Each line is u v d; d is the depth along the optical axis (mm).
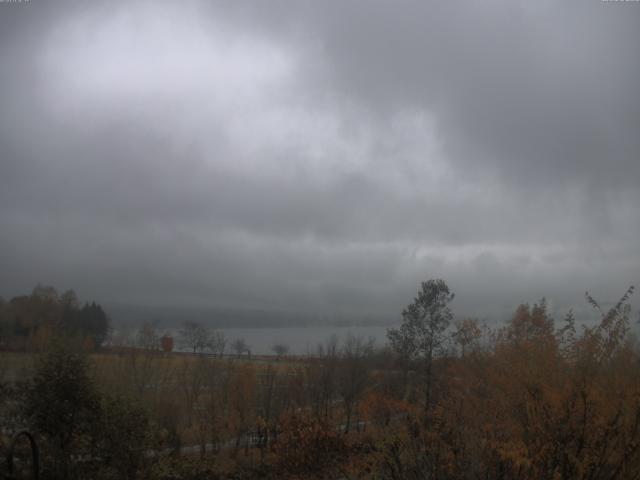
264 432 26844
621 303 9203
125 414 12594
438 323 28828
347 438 19828
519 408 9219
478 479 8094
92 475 12055
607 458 7801
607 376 8781
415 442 9188
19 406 12375
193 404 30516
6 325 28734
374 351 39000
